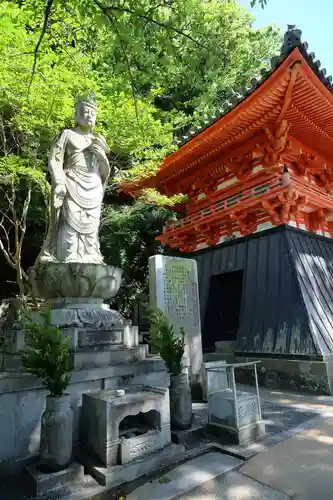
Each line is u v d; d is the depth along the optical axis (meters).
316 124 13.41
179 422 5.84
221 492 4.15
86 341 6.12
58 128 11.99
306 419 7.04
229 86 19.58
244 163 15.26
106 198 20.69
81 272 6.43
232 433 5.59
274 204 13.31
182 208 19.84
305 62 10.60
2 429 4.88
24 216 13.88
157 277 9.82
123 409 4.79
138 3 4.75
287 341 11.09
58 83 10.74
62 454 4.44
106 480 4.31
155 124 13.66
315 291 12.20
